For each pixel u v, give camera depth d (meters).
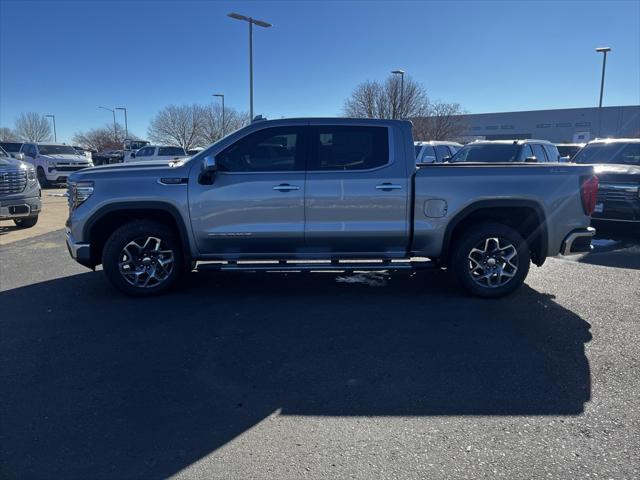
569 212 5.61
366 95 41.47
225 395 3.58
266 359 4.16
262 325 4.92
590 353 4.27
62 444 2.99
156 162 6.16
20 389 3.65
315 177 5.48
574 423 3.20
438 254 5.70
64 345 4.44
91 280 6.62
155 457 2.88
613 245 9.12
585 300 5.74
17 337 4.62
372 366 4.03
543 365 4.04
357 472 2.74
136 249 5.70
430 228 5.56
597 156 10.95
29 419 3.26
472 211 5.55
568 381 3.77
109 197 5.48
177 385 3.72
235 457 2.88
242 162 5.55
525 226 5.86
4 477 2.70
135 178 5.53
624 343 4.48
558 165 5.65
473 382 3.76
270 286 6.30
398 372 3.93
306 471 2.75
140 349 4.36
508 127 71.62
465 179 5.50
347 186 5.48
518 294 5.97
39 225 11.70
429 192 5.50
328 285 6.35
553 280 6.66
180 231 5.58
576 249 5.68
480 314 5.24
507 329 4.82
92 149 79.94
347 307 5.47
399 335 4.66
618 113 64.75
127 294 5.76
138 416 3.30
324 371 3.95
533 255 5.93
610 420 3.24
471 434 3.08
